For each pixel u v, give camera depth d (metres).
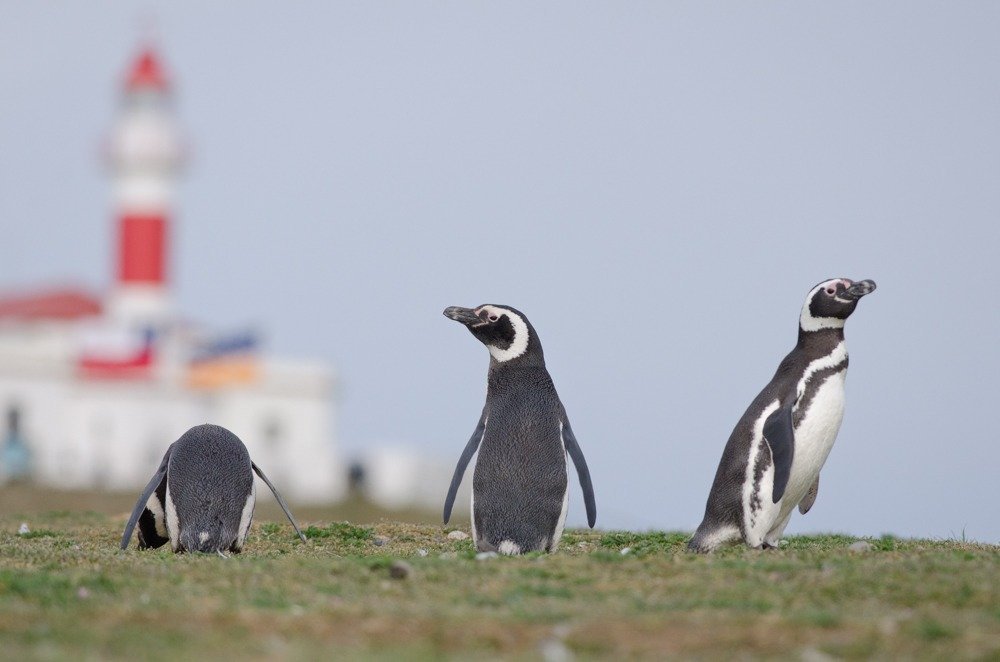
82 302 85.62
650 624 10.48
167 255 75.12
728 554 15.02
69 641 10.01
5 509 33.41
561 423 15.89
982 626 10.55
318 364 72.69
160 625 10.56
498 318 15.95
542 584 12.41
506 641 10.15
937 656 9.61
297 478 66.81
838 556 14.33
